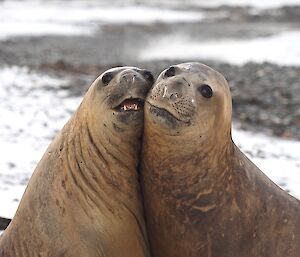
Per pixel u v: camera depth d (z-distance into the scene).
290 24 80.31
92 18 85.38
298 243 12.33
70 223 12.07
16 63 44.91
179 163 11.71
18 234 12.51
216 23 82.19
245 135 28.12
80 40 62.16
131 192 12.36
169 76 11.86
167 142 11.52
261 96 34.22
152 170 11.98
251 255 12.13
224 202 12.00
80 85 36.81
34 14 86.25
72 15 87.94
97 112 12.19
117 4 111.75
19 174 21.75
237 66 43.78
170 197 11.98
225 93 12.12
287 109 32.44
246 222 12.09
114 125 12.04
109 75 12.28
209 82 11.87
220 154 12.00
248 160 12.75
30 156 23.88
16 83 36.12
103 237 12.09
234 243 12.03
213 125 11.80
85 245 11.98
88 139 12.29
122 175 12.27
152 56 52.53
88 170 12.22
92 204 12.11
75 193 12.16
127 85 12.01
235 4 109.69
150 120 11.42
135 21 83.44
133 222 12.36
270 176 21.83
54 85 36.25
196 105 11.56
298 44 57.84
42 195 12.38
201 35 68.62
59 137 12.77
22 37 61.09
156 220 12.28
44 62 45.81
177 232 12.11
